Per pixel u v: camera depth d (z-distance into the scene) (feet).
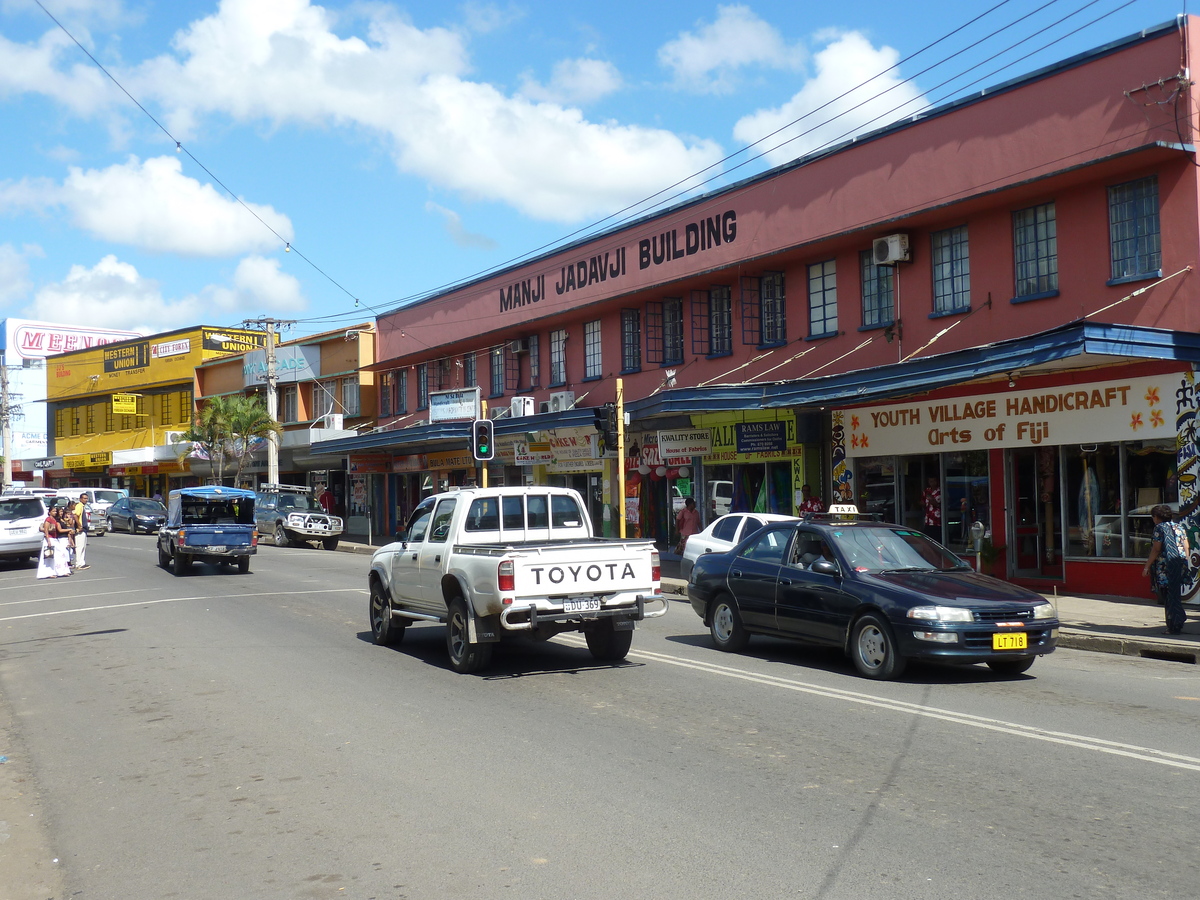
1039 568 57.21
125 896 16.79
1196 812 19.22
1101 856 16.97
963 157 58.95
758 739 25.43
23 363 238.48
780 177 71.67
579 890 16.10
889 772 22.22
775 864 16.93
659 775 22.40
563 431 94.68
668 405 70.44
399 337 126.11
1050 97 54.44
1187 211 49.57
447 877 16.87
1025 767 22.49
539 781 22.20
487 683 34.04
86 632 50.08
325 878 17.11
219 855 18.49
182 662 39.99
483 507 38.86
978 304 59.67
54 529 81.51
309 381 148.36
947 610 31.89
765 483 75.51
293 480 160.97
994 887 15.72
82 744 27.61
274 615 54.24
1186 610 48.75
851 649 34.22
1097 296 53.52
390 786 22.24
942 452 61.52
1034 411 55.83
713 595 40.88
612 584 35.70
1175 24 49.16
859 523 37.93
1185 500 48.98
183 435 159.33
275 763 24.58
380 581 43.62
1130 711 28.30
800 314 72.08
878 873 16.40
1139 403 50.98
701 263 79.05
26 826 20.80
